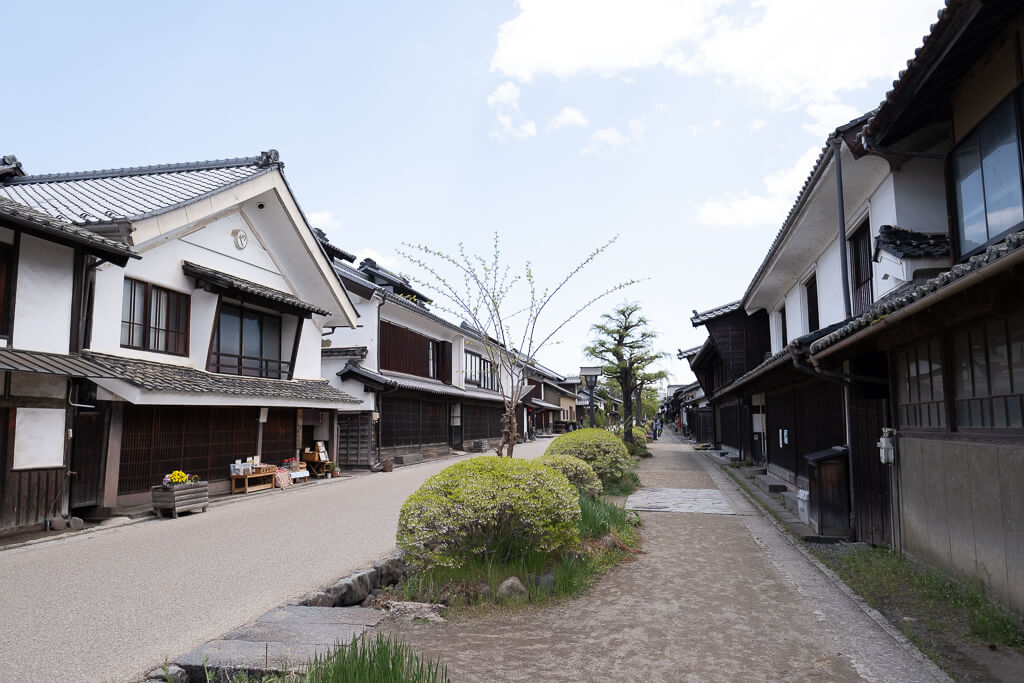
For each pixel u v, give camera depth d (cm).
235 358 1533
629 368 2972
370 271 2605
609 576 740
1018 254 402
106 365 1005
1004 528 546
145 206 1226
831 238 1217
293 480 1614
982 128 719
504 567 673
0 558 769
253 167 1612
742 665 465
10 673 420
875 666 462
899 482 781
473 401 3022
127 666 433
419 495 686
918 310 541
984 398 586
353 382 2058
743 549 888
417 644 495
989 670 449
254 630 498
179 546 836
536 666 459
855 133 852
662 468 2203
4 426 884
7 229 897
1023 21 628
